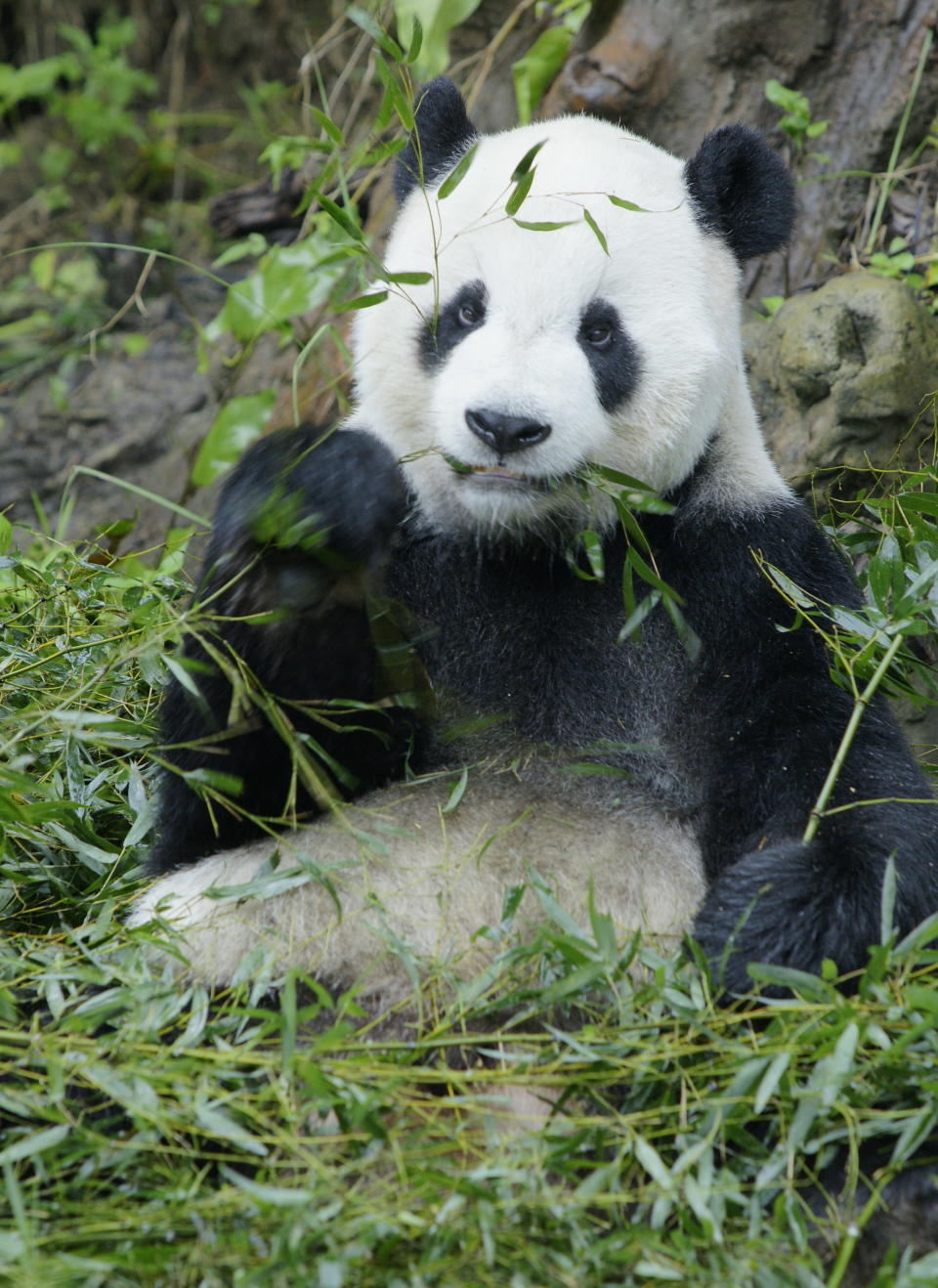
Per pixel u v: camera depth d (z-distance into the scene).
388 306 9.04
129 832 9.71
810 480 12.56
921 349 12.56
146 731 9.02
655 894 8.22
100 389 19.14
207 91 24.92
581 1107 7.38
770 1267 6.50
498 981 7.62
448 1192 6.47
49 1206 6.53
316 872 7.48
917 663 9.16
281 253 8.63
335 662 7.97
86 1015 7.24
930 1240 7.06
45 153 24.11
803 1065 7.21
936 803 8.37
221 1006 7.96
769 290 15.27
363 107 20.98
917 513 10.01
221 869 8.34
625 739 8.77
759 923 7.73
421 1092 7.18
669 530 8.96
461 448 8.24
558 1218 6.43
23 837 9.19
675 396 8.73
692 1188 6.50
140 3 25.31
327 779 8.23
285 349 17.34
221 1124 6.57
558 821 8.28
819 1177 7.26
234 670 7.64
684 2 15.59
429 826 8.24
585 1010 7.59
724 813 8.47
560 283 8.46
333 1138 6.63
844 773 8.26
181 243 22.75
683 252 8.87
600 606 8.90
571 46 16.00
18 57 25.92
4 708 9.68
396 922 7.96
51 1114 6.74
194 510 17.22
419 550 9.03
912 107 15.29
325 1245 6.28
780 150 15.61
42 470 18.39
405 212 9.57
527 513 8.45
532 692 8.82
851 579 9.42
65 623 10.73
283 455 7.91
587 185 8.73
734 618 8.77
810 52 15.59
